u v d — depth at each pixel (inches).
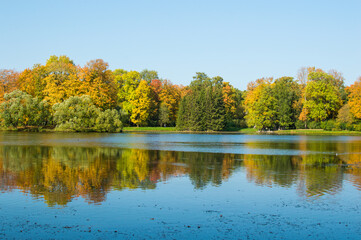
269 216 615.2
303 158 1385.3
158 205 675.4
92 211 633.6
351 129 3604.8
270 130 4121.6
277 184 871.7
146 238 512.1
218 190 802.8
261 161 1284.4
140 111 4121.6
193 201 705.6
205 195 755.4
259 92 4097.0
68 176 944.3
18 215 608.1
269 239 512.4
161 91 4552.2
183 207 663.8
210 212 634.8
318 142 2297.0
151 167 1119.0
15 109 3102.9
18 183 849.5
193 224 572.1
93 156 1381.6
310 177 965.8
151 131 3996.1
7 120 3122.5
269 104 3956.7
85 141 2160.4
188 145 1990.7
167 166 1143.6
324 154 1534.2
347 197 744.3
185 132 3927.2
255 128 4293.8
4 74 3577.8
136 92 4156.0
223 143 2187.5
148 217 604.1
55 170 1035.9
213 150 1692.9
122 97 4512.8
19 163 1170.6
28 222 574.2
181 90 5132.9
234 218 604.4
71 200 702.5
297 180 924.0
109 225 564.1
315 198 735.7
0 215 607.2
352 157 1425.9
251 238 515.8
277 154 1528.1
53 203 680.4
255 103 4018.2
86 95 3240.7
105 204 677.3
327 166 1168.8
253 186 846.5
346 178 952.9
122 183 864.9
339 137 2940.5
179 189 808.3
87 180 894.4
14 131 3198.8
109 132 3299.7
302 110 3890.3
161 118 4318.4
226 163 1227.2
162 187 826.8
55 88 3427.7
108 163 1192.8
